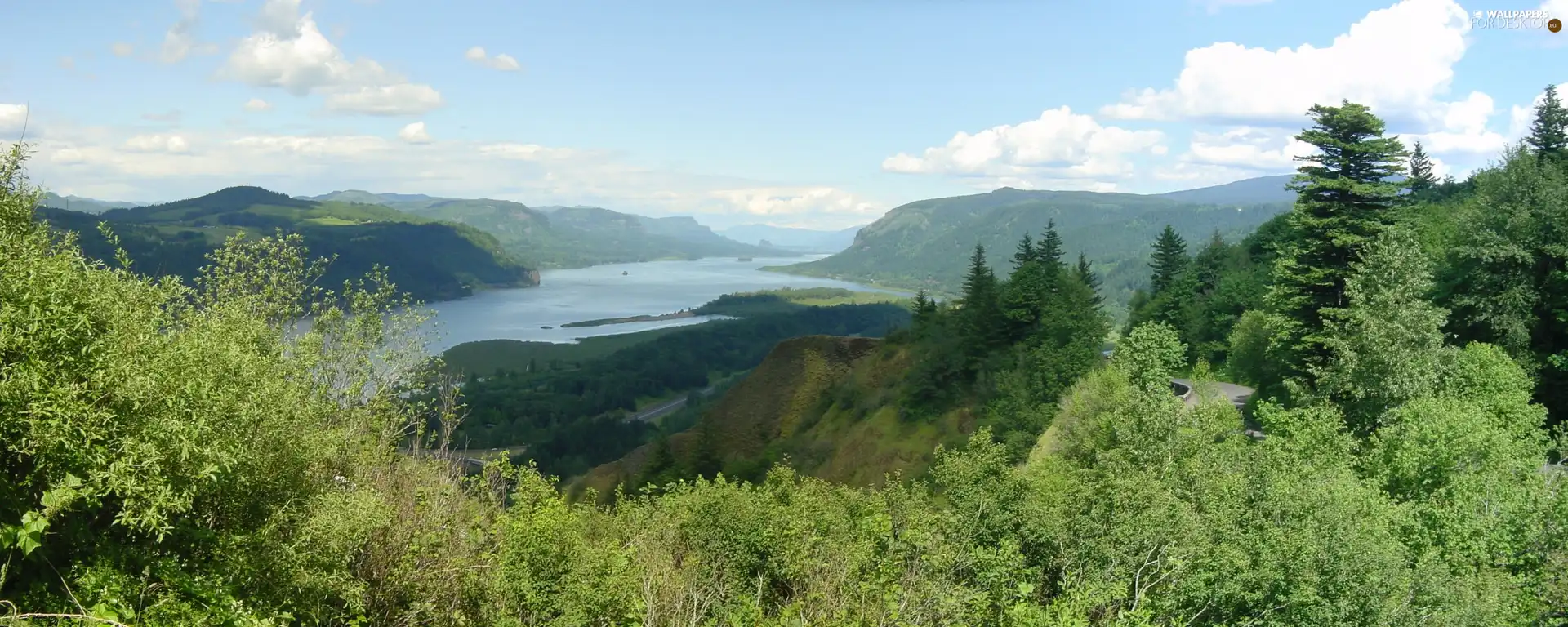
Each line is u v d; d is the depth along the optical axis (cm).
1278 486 2550
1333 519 2252
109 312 1157
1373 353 3881
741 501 2464
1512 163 4644
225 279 1864
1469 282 4709
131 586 1123
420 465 2067
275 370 1448
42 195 1269
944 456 2884
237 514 1309
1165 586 2178
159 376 1108
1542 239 4475
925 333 8781
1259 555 2242
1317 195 4759
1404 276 4003
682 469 7156
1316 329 4575
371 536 1595
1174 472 2969
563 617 1614
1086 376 5581
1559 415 4522
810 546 2283
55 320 1053
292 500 1360
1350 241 4425
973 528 2405
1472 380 3981
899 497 2714
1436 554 2273
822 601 2036
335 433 1545
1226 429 3981
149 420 1088
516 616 1705
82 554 1141
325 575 1387
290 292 1969
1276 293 4844
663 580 1925
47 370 1048
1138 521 2262
